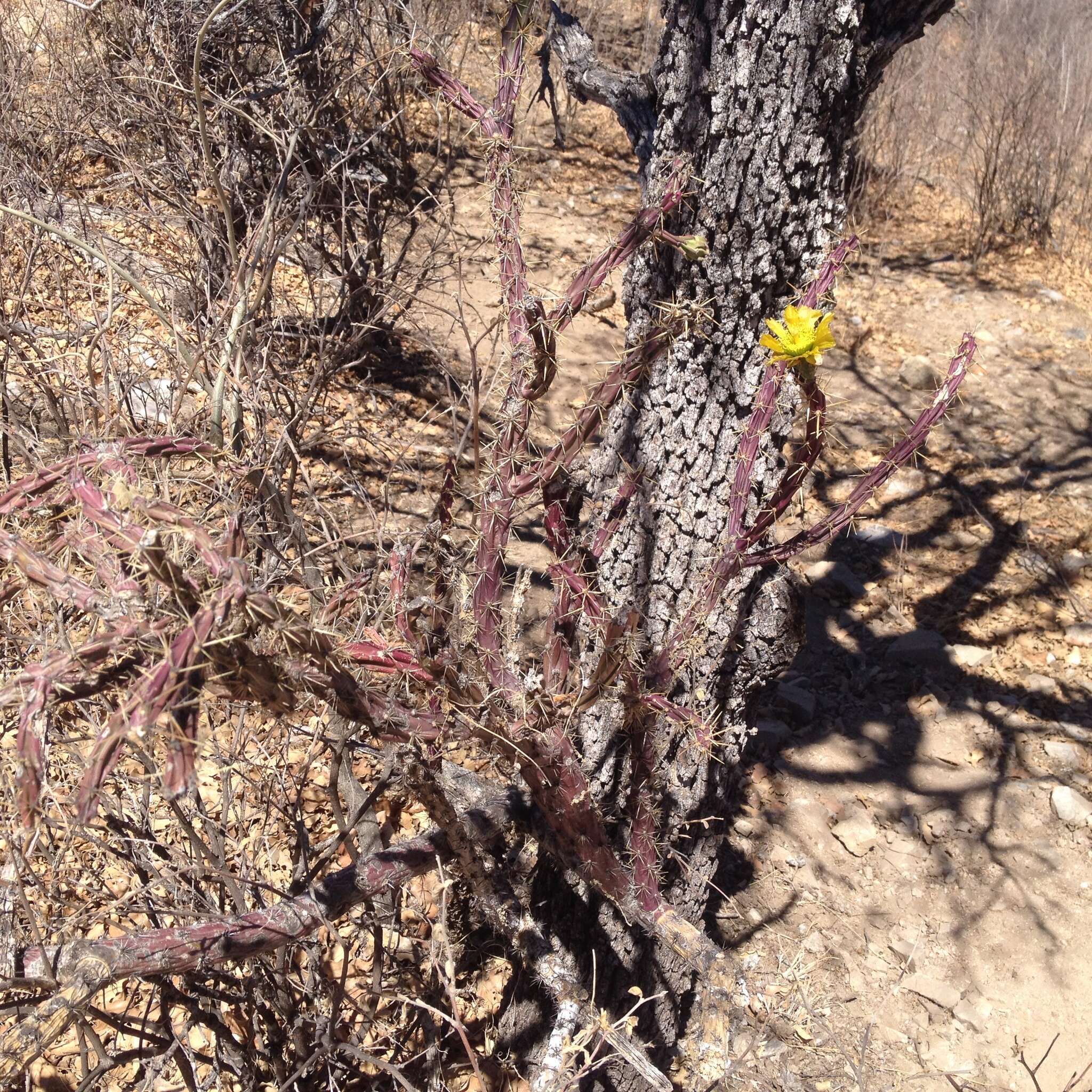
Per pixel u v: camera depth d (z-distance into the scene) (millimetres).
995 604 4531
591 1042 2422
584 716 2242
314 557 2668
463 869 1906
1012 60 7754
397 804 3062
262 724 2486
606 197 7293
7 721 1997
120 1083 2395
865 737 3941
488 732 1590
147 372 2988
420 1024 2346
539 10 2115
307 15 3859
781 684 4109
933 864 3506
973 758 3867
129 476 1240
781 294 1982
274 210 3137
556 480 1624
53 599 1587
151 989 2309
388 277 3951
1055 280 7141
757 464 2084
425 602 1479
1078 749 3912
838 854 3529
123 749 1271
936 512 5023
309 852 2283
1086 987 3174
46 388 2426
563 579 1681
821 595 4547
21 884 1653
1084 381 6062
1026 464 5359
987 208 7434
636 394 2133
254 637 1200
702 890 2557
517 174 1562
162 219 3555
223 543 1179
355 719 1426
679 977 2586
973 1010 3100
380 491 4051
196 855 2053
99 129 3740
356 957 2492
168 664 1049
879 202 7664
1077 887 3447
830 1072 2891
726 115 1847
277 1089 1980
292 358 3760
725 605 2143
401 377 4855
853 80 1842
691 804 2312
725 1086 2812
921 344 6297
